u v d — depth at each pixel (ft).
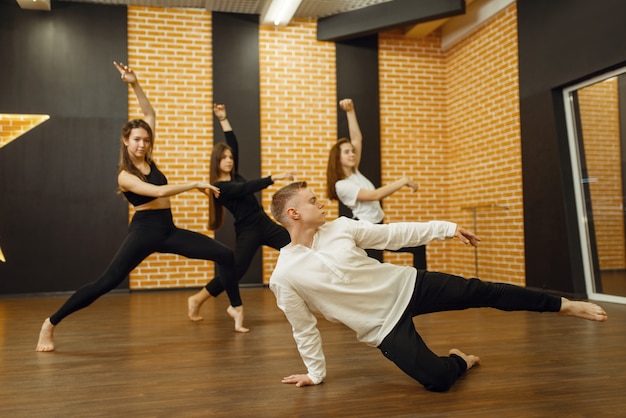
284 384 7.02
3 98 18.83
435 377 6.36
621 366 7.70
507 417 5.58
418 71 22.59
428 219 22.39
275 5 19.16
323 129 21.39
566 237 16.08
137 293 19.17
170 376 7.54
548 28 16.51
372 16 20.40
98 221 19.40
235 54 20.71
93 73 19.57
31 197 18.95
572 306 6.43
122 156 10.06
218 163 12.44
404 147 22.29
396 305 6.53
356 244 6.70
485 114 20.06
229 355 8.89
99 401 6.40
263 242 12.59
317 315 13.29
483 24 20.13
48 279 18.95
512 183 18.53
